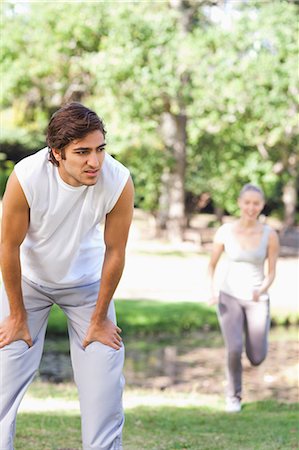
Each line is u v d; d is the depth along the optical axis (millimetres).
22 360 3738
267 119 24281
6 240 3557
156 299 17516
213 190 30594
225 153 28656
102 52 23281
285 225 34844
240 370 7523
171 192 28047
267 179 26734
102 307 3688
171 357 12539
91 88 26125
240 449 5484
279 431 6266
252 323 7441
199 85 24641
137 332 14711
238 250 7359
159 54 23797
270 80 24062
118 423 3736
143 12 23969
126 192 3545
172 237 28484
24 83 25453
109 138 24141
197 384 10398
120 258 3646
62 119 3266
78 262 3777
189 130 27297
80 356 3732
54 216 3510
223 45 24328
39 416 6539
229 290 7465
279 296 18594
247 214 7320
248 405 7895
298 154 27328
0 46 24953
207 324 15477
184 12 27188
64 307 3838
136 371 11328
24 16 25156
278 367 11430
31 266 3723
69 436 5711
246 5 26641
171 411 7293
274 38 23984
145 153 26797
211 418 6977
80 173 3311
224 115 24969
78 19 23766
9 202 3477
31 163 3449
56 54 25156
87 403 3680
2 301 3789
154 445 5590
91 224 3611
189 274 22203
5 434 3703
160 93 24906
